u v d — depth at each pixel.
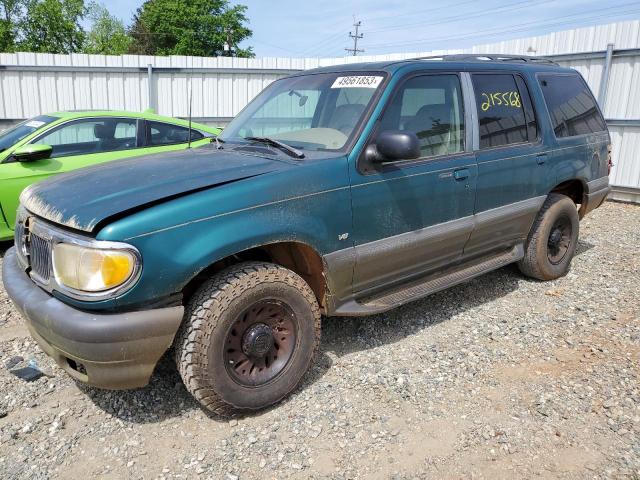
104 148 6.77
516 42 10.98
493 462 2.81
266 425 3.14
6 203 5.95
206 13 42.72
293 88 4.31
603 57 9.65
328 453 2.89
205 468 2.78
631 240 7.12
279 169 3.24
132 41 52.06
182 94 12.48
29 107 11.67
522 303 4.90
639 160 9.48
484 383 3.56
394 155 3.36
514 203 4.69
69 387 3.52
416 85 3.94
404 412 3.25
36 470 2.76
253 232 3.02
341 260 3.47
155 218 2.76
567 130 5.26
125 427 3.12
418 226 3.90
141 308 2.77
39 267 3.04
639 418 3.15
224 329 2.97
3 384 3.53
